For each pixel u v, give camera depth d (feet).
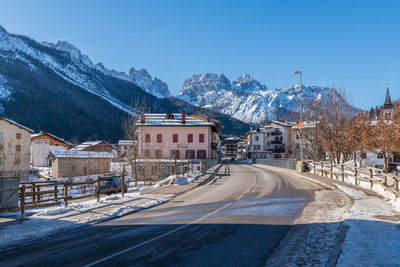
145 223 31.63
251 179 82.99
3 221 33.60
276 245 22.66
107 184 74.18
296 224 29.19
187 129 208.74
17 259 20.93
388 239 21.36
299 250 21.21
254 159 232.53
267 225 29.07
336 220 29.78
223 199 47.50
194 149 207.72
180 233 26.78
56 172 166.40
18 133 189.26
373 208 33.53
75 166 170.30
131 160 133.59
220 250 21.72
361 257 18.26
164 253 21.31
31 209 43.75
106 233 27.76
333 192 50.70
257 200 45.24
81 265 19.30
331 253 20.06
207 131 208.74
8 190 37.01
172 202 46.70
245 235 25.66
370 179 50.21
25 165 190.19
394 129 86.79
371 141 95.40
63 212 38.68
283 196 48.55
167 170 134.00
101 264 19.35
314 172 91.09
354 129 101.09
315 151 132.77
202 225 29.66
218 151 303.89
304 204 40.37
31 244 24.91
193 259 19.95
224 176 97.55
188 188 63.98
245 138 474.08
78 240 25.59
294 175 95.25
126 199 49.57
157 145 203.82
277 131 316.40
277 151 306.14
